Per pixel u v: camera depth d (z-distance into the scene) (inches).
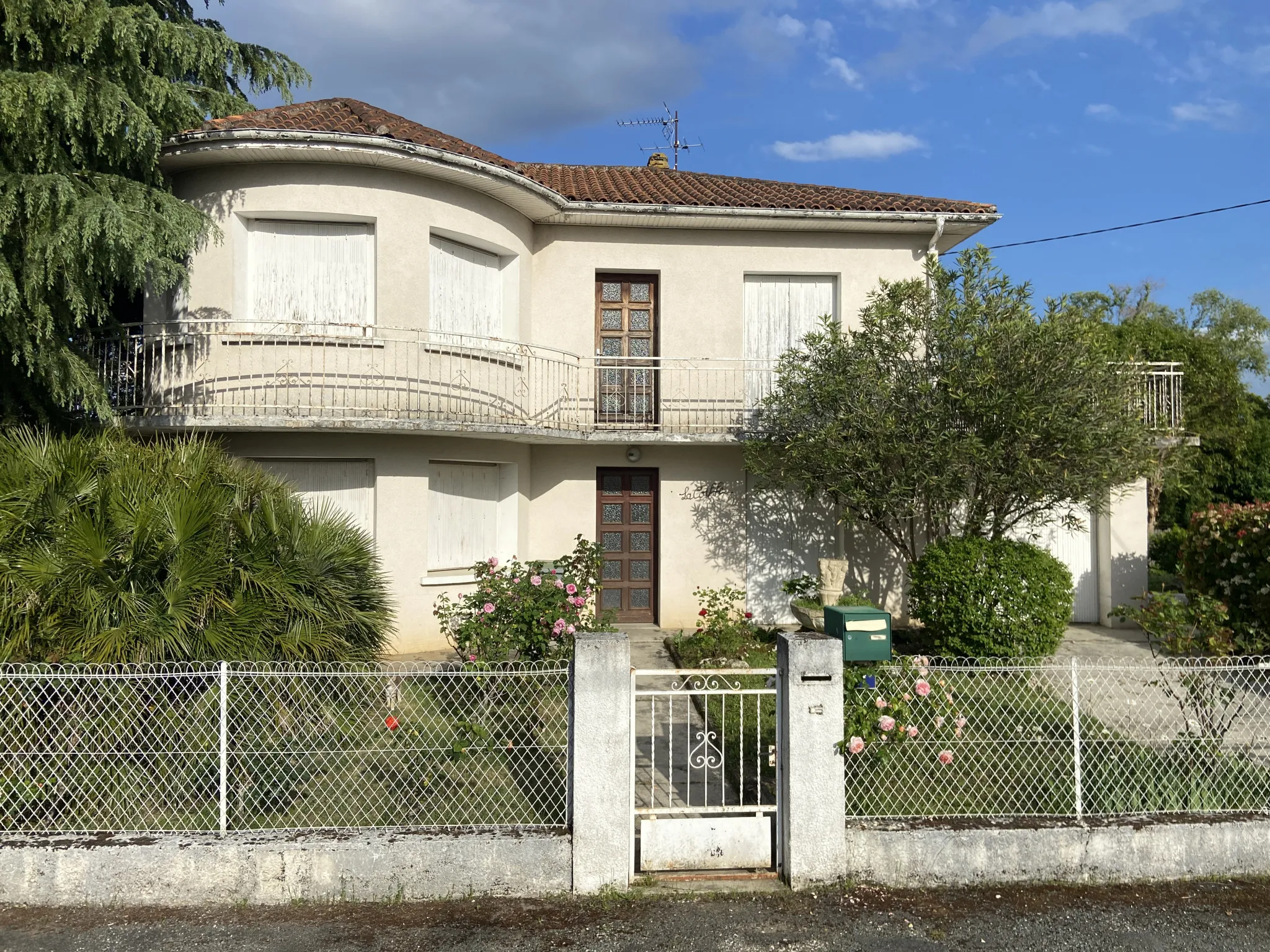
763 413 464.1
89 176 322.3
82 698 205.8
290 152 381.1
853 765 213.8
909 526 463.5
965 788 222.7
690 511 496.4
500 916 185.8
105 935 177.6
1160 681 291.6
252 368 388.2
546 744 227.8
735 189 525.3
